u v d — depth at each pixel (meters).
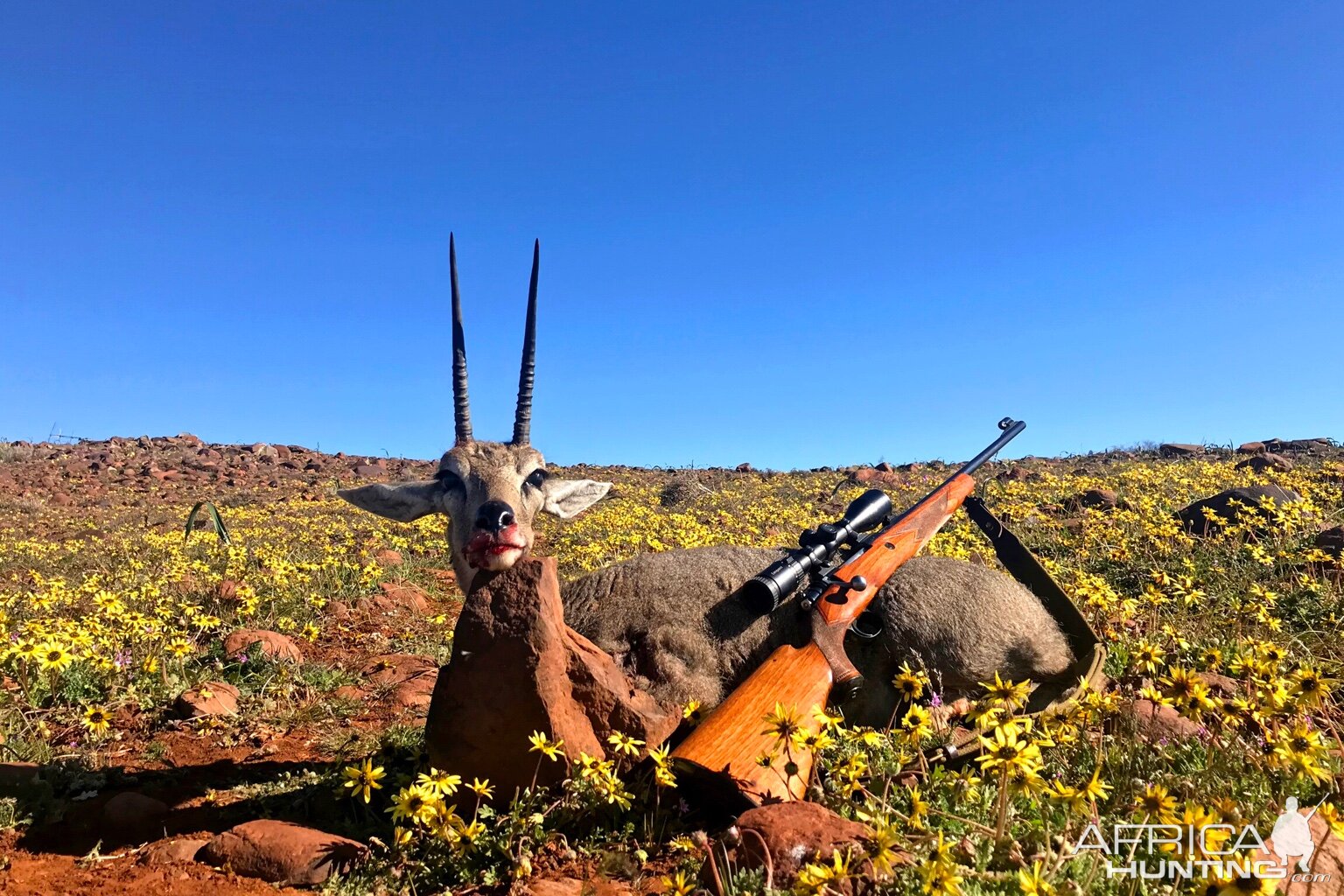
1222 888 0.42
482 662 0.67
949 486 0.93
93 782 0.83
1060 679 0.89
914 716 0.66
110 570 1.95
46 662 0.94
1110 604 1.08
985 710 0.62
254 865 0.65
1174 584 1.25
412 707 1.08
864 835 0.58
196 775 0.87
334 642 1.42
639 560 0.95
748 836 0.59
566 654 0.71
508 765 0.68
